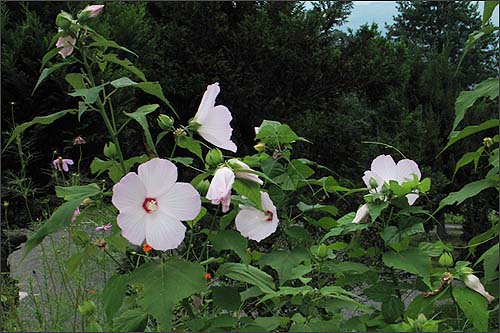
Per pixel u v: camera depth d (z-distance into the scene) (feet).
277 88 28.04
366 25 28.81
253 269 6.79
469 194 7.52
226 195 5.98
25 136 16.65
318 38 27.99
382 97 28.63
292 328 6.64
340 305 7.47
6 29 17.95
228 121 6.61
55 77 16.57
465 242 21.44
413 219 7.73
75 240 7.57
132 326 6.37
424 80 26.09
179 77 25.21
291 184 8.70
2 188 13.93
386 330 7.14
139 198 5.72
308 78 27.66
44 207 16.01
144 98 25.12
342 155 26.91
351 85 28.25
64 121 17.10
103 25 18.11
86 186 6.39
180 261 5.97
